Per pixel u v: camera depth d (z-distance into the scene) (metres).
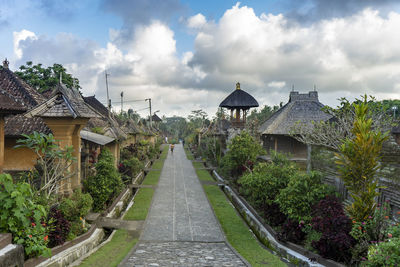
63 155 9.91
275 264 8.05
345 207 8.43
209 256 8.45
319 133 10.78
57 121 11.71
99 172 12.76
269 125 23.67
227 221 12.55
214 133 35.91
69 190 11.77
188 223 12.02
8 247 5.63
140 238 10.12
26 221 6.05
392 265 5.64
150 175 24.17
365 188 7.99
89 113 12.90
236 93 29.67
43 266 6.62
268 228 10.59
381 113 10.05
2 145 11.37
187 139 78.62
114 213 12.91
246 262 7.93
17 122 14.34
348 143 8.25
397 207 7.99
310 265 7.54
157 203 15.20
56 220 7.98
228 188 18.91
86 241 8.95
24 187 6.23
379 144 7.88
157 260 7.92
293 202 9.59
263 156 22.09
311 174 10.21
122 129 26.27
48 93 21.39
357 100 10.03
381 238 7.23
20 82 17.53
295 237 9.29
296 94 24.64
